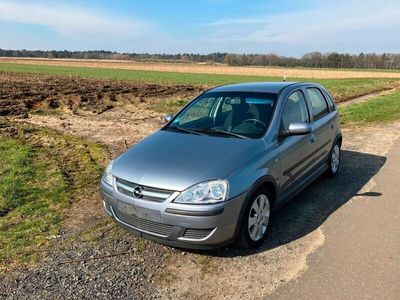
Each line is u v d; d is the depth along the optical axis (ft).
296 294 10.83
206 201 11.82
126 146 28.99
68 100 59.26
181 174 12.31
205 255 13.03
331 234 14.53
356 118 43.62
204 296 10.80
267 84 18.31
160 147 14.29
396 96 74.02
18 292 10.95
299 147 16.21
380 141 30.86
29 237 14.14
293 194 16.38
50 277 11.67
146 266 12.32
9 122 39.22
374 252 13.12
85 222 15.46
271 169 13.93
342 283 11.32
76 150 27.30
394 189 19.52
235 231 12.46
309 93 19.15
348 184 20.35
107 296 10.77
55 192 18.63
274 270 12.09
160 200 12.13
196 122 16.51
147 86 94.43
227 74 239.71
